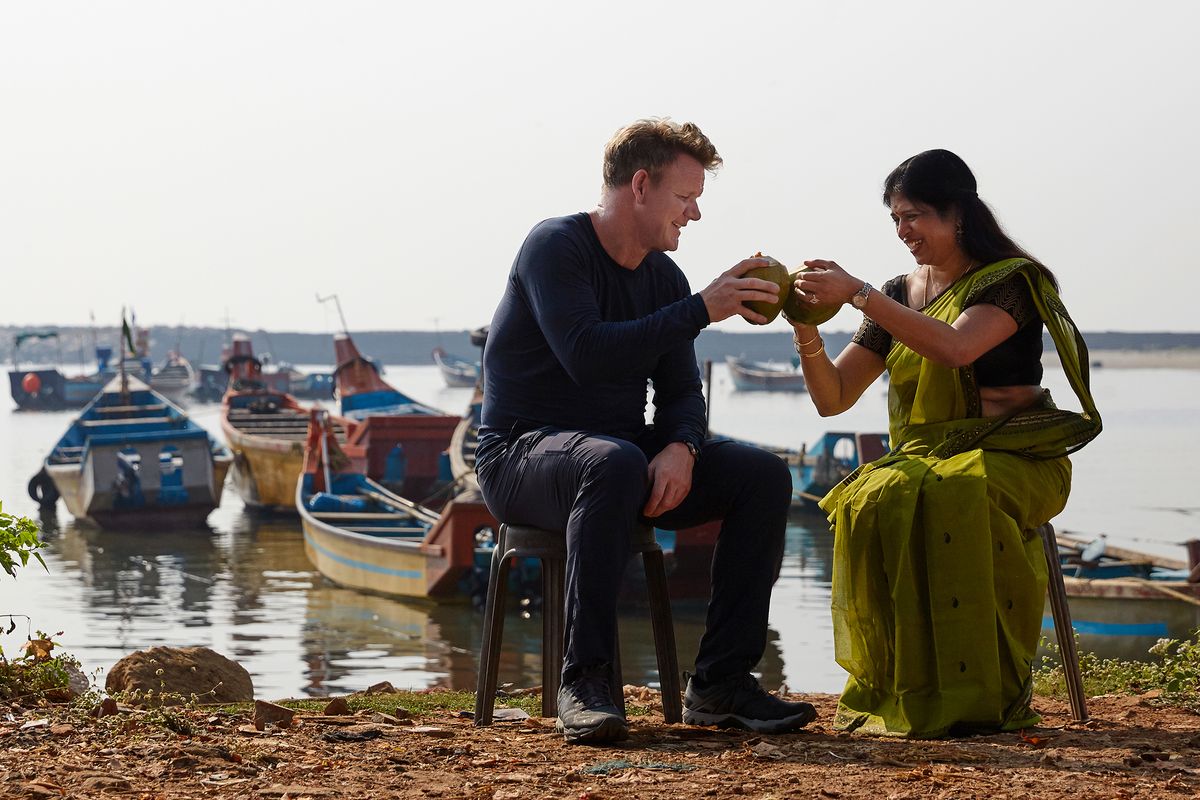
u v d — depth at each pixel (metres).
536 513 3.93
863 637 3.95
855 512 3.89
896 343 4.15
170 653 5.66
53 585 20.00
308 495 25.22
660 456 3.84
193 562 22.98
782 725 3.85
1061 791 3.01
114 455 27.73
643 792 3.02
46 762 3.29
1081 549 17.77
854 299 3.85
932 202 4.01
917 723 3.77
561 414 4.03
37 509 31.36
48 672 4.62
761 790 3.03
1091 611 14.49
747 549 3.91
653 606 4.06
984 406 4.00
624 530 3.69
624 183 3.95
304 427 36.91
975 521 3.74
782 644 14.61
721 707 3.94
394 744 3.69
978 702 3.76
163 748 3.47
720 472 3.91
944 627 3.76
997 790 3.02
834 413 4.34
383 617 17.14
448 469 32.84
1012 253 4.00
